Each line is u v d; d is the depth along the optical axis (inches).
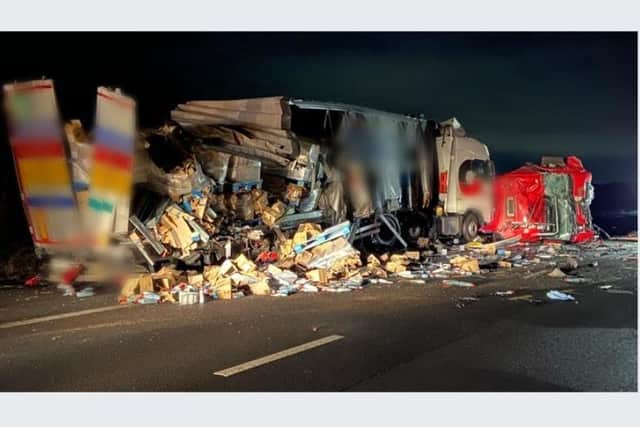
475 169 694.5
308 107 516.7
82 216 392.8
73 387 209.9
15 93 385.1
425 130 652.1
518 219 679.7
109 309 336.8
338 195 530.9
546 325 295.0
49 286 408.5
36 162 392.8
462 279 444.8
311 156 489.7
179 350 251.9
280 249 462.9
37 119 385.1
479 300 360.5
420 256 569.3
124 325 297.0
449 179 671.8
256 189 472.4
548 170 694.5
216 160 449.4
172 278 390.6
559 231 673.0
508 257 563.5
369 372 224.1
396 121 605.9
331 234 467.5
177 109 527.2
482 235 709.3
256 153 479.2
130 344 261.7
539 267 502.3
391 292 390.9
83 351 251.3
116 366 231.3
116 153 383.9
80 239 396.5
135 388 208.5
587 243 692.1
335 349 253.4
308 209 501.4
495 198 705.0
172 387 209.3
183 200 422.3
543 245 660.1
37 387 210.1
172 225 413.4
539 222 671.1
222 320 307.7
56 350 253.0
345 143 550.6
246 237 448.8
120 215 387.5
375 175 576.7
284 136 482.6
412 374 222.1
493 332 281.6
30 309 336.8
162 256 410.6
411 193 629.3
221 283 379.9
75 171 386.3
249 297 375.6
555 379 216.8
